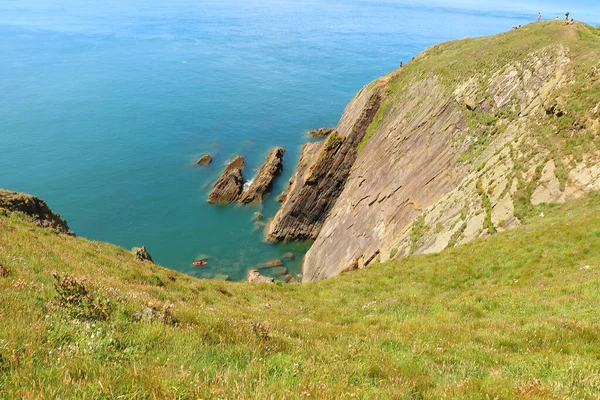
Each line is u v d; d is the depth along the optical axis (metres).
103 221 61.44
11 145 82.25
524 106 36.72
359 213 52.31
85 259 21.42
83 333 7.75
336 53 182.75
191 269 53.03
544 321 14.16
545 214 26.92
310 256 57.06
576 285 17.97
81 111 103.50
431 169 43.09
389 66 162.00
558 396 7.40
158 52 172.00
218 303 21.91
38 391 5.50
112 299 10.29
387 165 52.78
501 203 30.33
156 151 84.69
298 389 6.81
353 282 29.23
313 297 27.23
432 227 35.66
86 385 5.86
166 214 64.31
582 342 11.82
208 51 178.50
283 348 10.02
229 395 6.24
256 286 29.34
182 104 113.31
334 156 64.62
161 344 8.40
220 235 60.94
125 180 72.94
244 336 9.99
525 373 9.19
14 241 19.14
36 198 30.45
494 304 18.50
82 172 74.44
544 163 29.53
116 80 131.38
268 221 64.94
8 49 161.12
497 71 43.47
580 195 26.08
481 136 39.31
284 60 168.12
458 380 8.73
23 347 6.78
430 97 53.47
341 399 6.71
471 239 30.27
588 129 28.36
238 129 98.44
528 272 22.27
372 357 9.97
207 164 80.38
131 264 25.59
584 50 35.44
